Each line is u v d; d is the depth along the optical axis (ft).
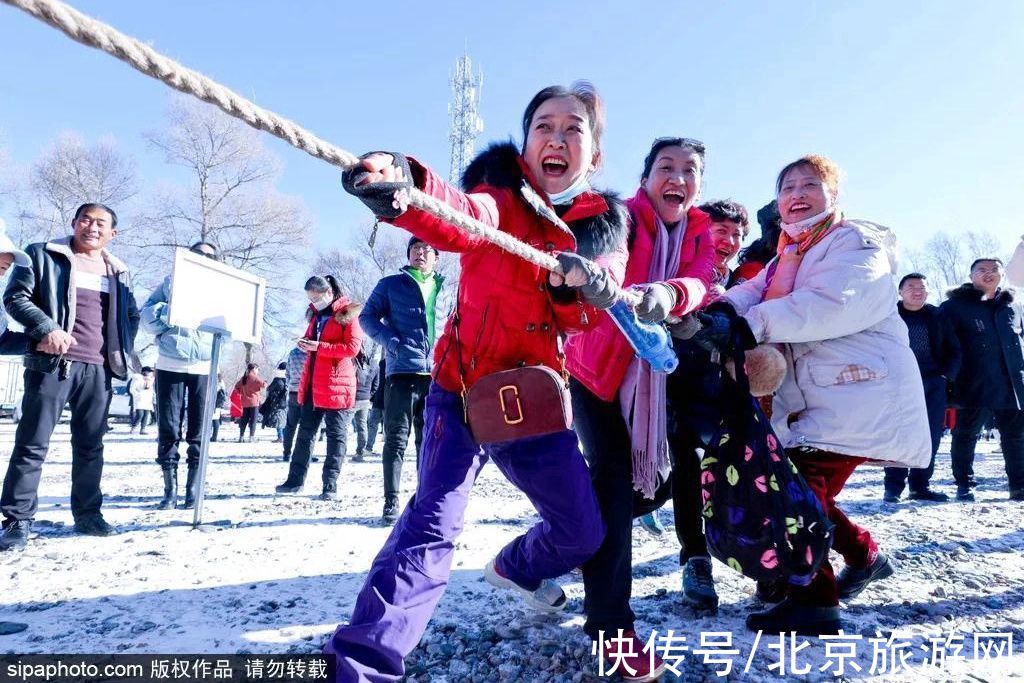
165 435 15.66
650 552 12.12
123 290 13.44
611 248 6.55
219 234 99.40
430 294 15.28
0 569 10.22
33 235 98.99
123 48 2.56
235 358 107.04
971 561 11.57
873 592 9.84
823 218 8.64
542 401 5.80
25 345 11.64
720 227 12.62
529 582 7.37
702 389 8.70
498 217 5.78
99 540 12.19
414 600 5.14
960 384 18.33
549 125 6.69
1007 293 18.53
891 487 17.80
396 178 4.08
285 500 17.31
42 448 11.89
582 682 6.53
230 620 8.13
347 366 18.12
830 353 8.13
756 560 6.86
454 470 5.87
